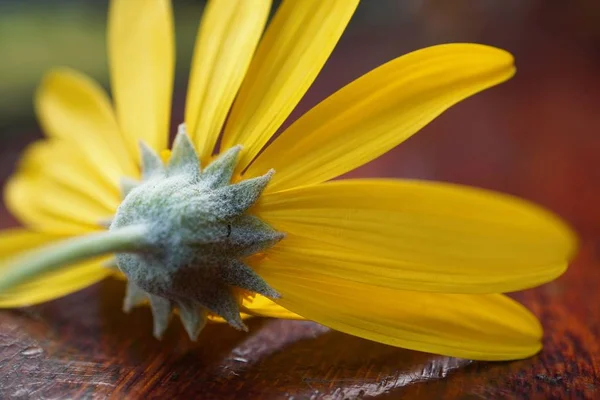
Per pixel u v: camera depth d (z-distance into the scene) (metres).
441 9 0.23
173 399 0.10
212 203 0.10
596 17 0.23
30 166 0.13
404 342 0.10
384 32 0.25
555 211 0.14
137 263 0.10
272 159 0.10
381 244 0.10
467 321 0.10
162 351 0.11
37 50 0.21
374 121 0.10
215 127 0.11
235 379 0.10
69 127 0.12
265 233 0.10
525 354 0.10
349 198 0.10
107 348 0.11
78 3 0.22
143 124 0.11
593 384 0.10
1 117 0.19
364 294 0.10
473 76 0.10
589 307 0.12
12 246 0.12
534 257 0.09
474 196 0.09
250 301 0.10
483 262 0.10
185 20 0.23
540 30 0.23
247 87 0.10
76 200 0.12
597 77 0.21
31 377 0.10
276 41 0.10
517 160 0.16
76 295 0.12
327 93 0.20
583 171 0.16
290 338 0.11
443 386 0.10
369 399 0.10
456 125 0.19
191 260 0.10
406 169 0.16
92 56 0.21
